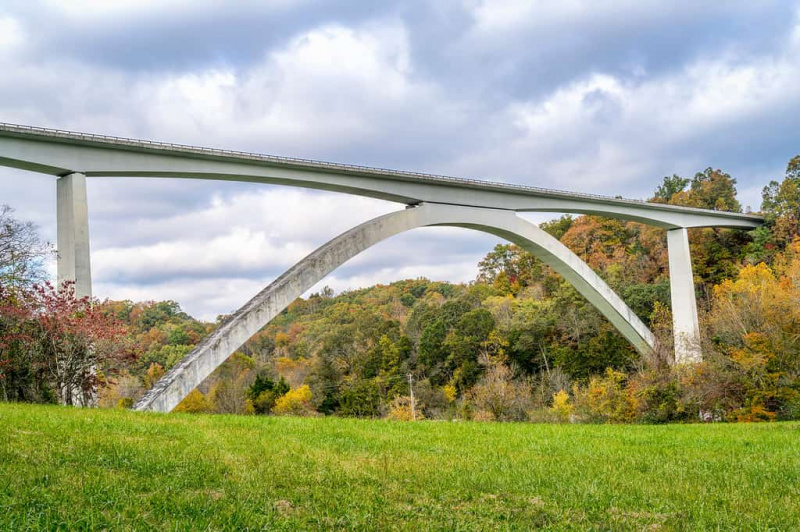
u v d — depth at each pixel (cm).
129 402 4909
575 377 5141
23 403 1830
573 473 947
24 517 591
